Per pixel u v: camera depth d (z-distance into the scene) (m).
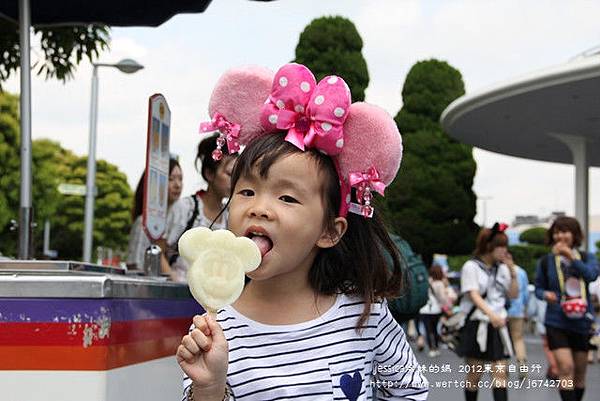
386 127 2.13
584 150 18.83
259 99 2.23
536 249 38.16
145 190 3.78
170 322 2.90
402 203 29.30
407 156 29.86
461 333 6.97
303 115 2.09
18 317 2.21
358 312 2.18
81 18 4.92
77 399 2.20
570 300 7.10
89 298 2.21
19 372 2.20
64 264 2.61
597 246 65.44
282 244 2.00
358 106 2.13
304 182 2.03
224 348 1.74
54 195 31.00
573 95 14.85
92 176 20.53
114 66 17.38
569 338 7.21
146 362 2.60
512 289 6.94
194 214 4.70
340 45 26.42
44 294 2.21
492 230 7.00
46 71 6.37
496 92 15.13
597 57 13.37
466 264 6.97
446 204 29.48
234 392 2.03
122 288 2.35
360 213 2.20
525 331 22.55
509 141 19.95
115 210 51.50
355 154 2.13
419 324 16.69
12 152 23.45
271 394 2.03
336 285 2.18
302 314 2.12
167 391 2.86
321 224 2.07
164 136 4.09
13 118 23.59
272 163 2.01
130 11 4.88
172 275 4.64
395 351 2.26
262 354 2.05
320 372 2.06
